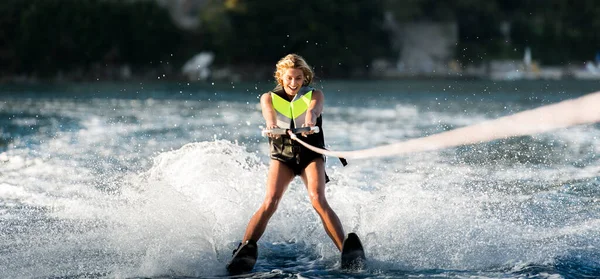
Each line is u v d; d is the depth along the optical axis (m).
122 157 39.41
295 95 21.17
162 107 90.31
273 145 20.98
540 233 22.05
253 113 79.06
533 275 18.22
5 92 134.62
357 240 19.31
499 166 35.12
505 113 79.38
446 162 36.81
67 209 25.44
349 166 36.00
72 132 54.84
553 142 45.75
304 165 20.81
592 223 23.06
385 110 86.19
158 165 28.44
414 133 55.50
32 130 56.53
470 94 133.50
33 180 31.41
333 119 71.19
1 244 21.14
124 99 111.69
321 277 18.58
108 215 24.31
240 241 22.42
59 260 19.75
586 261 19.39
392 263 19.75
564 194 27.59
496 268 19.05
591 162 36.28
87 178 31.92
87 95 125.00
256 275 18.92
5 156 39.69
